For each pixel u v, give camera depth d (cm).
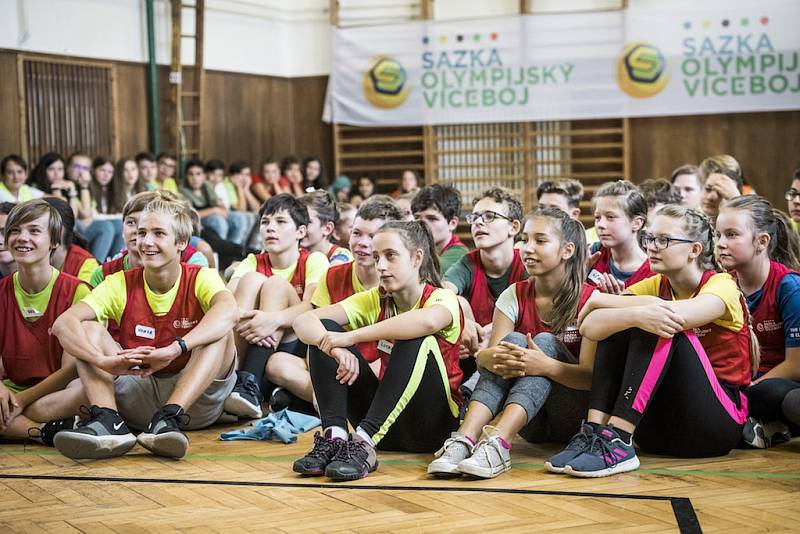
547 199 419
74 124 779
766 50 869
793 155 892
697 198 483
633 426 245
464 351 307
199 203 776
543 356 254
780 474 243
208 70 907
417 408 262
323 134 986
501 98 918
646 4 900
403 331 258
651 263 264
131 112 830
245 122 945
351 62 948
